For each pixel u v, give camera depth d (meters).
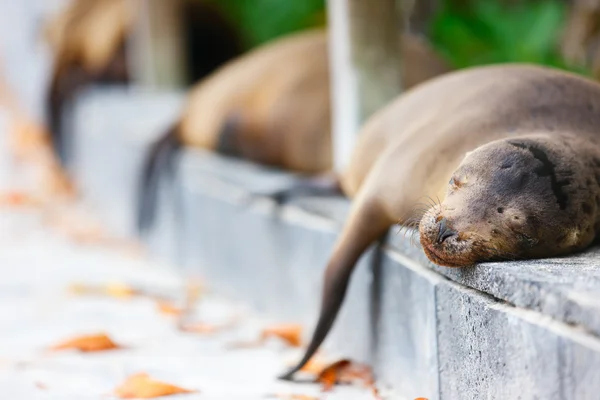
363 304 7.23
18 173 19.42
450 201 5.73
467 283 5.62
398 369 6.63
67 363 7.55
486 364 5.29
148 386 6.53
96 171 15.95
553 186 5.67
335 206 8.48
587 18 11.34
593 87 6.77
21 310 9.59
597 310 4.35
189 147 12.31
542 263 5.49
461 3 13.08
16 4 29.48
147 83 16.89
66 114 18.88
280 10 16.80
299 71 10.83
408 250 6.51
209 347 8.02
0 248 13.29
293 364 7.38
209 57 18.03
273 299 9.02
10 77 30.19
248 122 11.10
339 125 9.25
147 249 12.88
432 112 7.34
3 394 6.75
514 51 12.05
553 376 4.61
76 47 19.16
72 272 11.52
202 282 10.85
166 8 16.66
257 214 9.26
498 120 6.67
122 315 9.27
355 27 8.95
